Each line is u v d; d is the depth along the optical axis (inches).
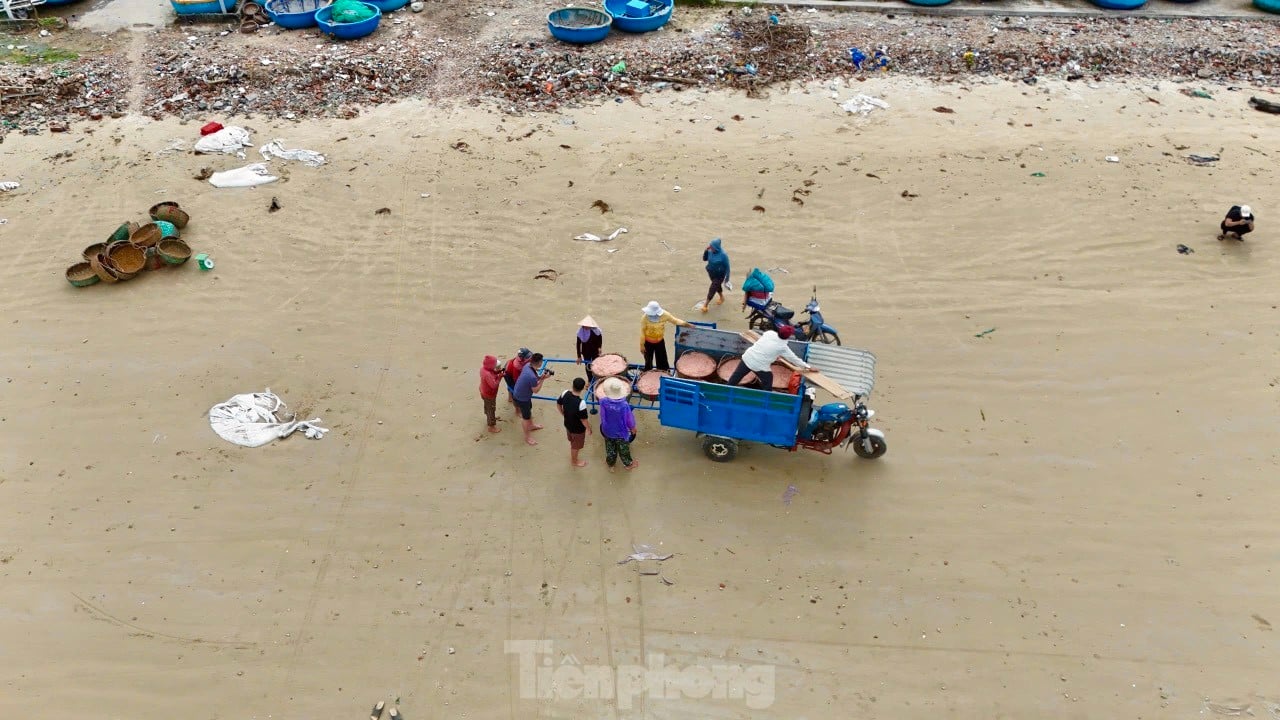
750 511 396.8
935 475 413.1
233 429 437.7
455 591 364.8
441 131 698.8
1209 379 466.0
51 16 857.5
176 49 797.2
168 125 695.7
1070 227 587.8
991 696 324.8
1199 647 340.2
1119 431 435.5
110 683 330.6
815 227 593.3
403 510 399.5
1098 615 352.8
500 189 633.0
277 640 346.0
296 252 569.6
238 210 606.2
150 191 621.0
